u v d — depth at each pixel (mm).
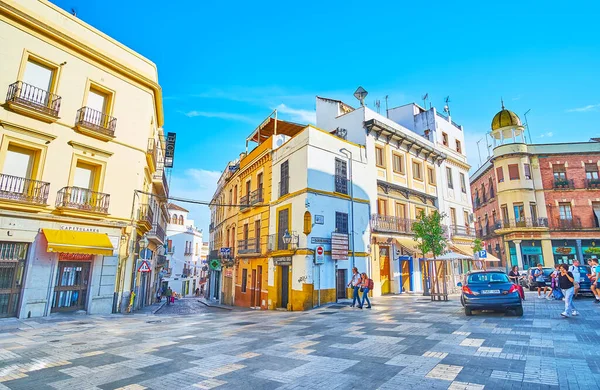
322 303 16922
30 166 13430
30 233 12953
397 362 5664
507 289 9984
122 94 16641
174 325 11391
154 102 19250
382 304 15758
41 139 13539
